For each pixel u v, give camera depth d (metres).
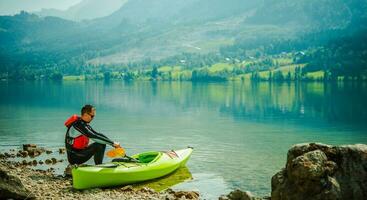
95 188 17.39
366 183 12.70
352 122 50.62
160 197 16.19
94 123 47.12
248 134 38.69
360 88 149.00
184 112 63.12
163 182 19.95
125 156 19.61
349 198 12.49
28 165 22.52
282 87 166.88
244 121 50.94
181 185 19.52
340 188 12.48
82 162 18.48
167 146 31.14
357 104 80.06
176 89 155.62
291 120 52.75
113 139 34.47
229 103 83.81
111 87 178.88
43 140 32.84
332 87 160.00
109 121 49.28
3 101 86.31
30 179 18.50
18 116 54.44
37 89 156.62
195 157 26.30
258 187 19.56
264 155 27.39
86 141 18.52
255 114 60.81
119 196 16.17
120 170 18.36
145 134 37.91
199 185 19.61
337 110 67.94
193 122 49.00
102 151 18.81
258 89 151.38
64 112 60.62
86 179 17.16
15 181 14.41
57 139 33.41
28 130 39.28
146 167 19.62
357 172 12.79
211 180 20.58
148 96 109.00
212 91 138.12
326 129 43.81
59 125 43.69
